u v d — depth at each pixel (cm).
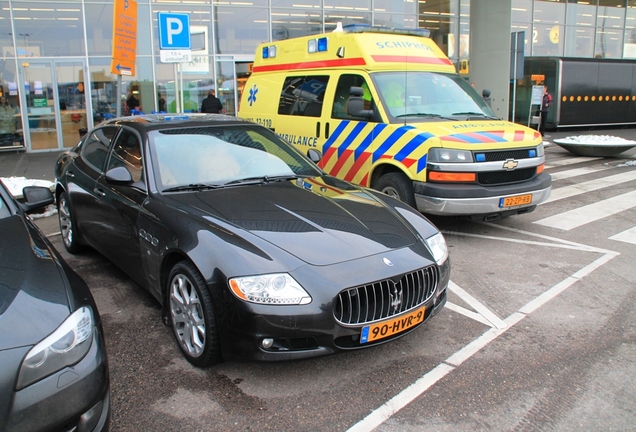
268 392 310
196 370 334
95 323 247
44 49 1487
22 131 1494
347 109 668
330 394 307
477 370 333
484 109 699
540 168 629
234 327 298
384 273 309
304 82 774
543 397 304
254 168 437
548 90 1942
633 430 275
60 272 261
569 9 2300
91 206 478
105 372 237
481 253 573
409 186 614
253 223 338
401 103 653
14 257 264
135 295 455
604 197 854
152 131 439
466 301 443
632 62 2045
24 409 205
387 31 744
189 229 335
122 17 940
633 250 577
